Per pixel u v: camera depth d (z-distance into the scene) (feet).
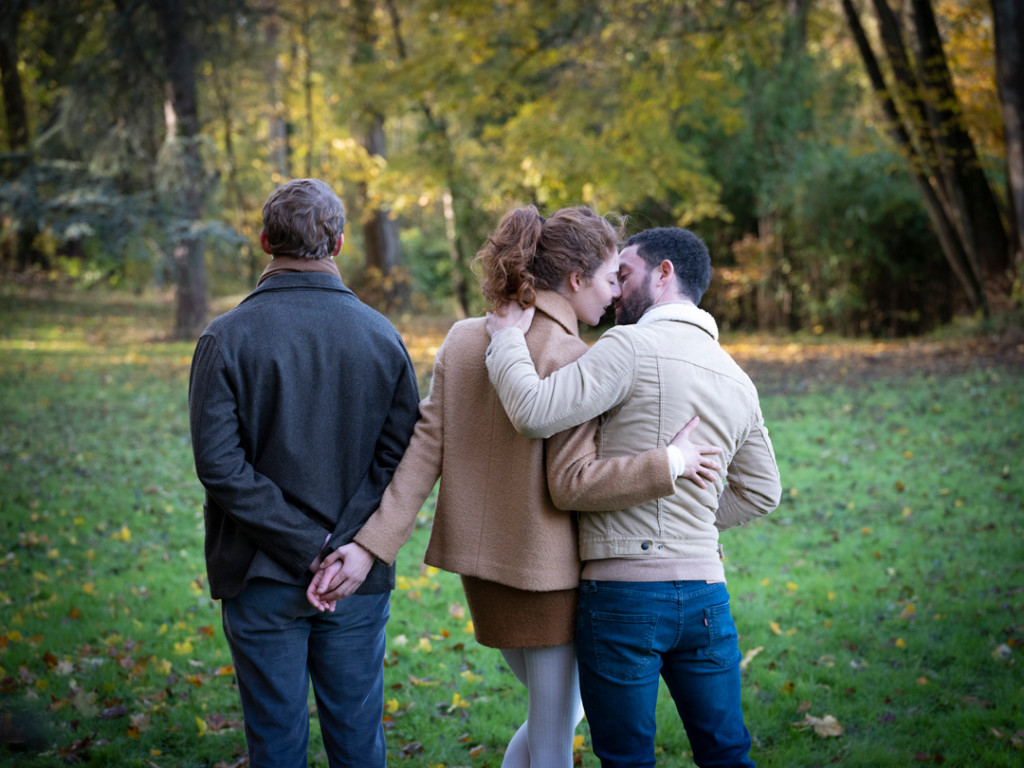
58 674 11.20
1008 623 12.89
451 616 13.64
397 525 6.73
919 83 44.04
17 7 47.78
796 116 54.39
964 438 24.81
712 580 6.55
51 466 23.08
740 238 59.67
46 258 69.31
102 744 9.68
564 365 6.64
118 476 22.38
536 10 41.57
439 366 7.05
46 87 55.62
